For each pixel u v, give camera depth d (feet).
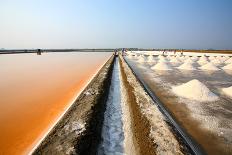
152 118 18.67
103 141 15.65
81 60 89.66
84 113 19.13
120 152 14.20
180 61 90.43
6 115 19.76
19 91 29.17
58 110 21.03
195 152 14.02
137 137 15.81
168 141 14.62
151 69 59.26
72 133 15.26
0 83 35.14
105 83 33.65
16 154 13.20
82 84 34.22
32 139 15.12
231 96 29.30
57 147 13.33
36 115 19.70
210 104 25.07
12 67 59.77
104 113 21.26
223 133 17.01
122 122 19.15
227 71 59.06
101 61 84.69
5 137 15.47
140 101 23.72
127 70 49.88
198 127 18.11
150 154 13.20
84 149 13.57
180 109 22.89
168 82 38.68
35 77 41.57
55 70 53.42
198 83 29.55
